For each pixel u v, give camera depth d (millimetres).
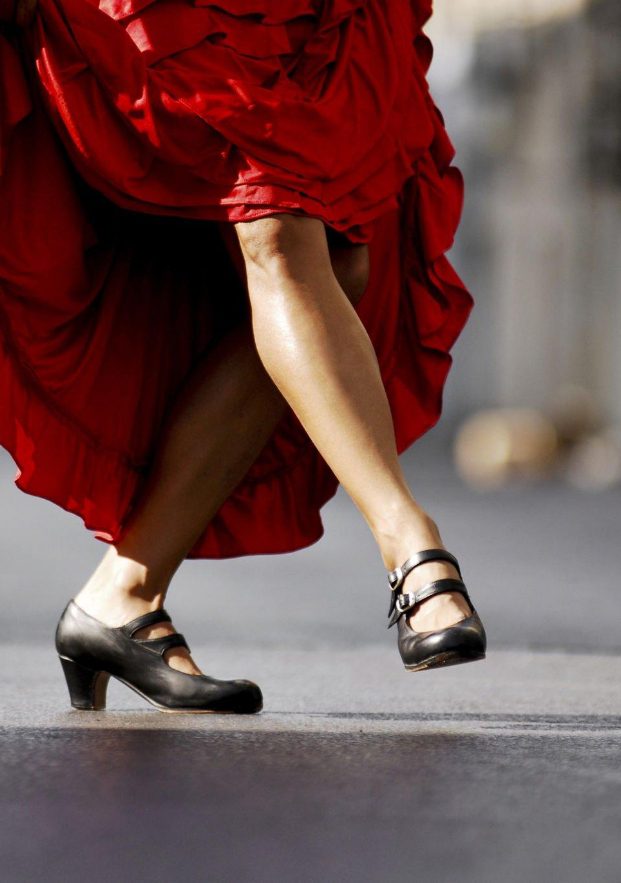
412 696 7598
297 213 5785
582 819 4062
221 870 3514
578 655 10359
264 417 6484
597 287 83625
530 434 60281
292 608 14586
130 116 5785
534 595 16359
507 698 7512
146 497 6551
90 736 5531
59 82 5840
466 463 60156
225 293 6793
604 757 5078
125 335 6590
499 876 3461
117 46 5797
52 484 6402
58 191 6168
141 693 6535
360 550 22531
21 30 5980
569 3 61688
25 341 6258
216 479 6516
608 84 54969
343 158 5891
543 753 5148
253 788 4457
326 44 5996
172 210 5918
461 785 4512
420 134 6359
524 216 82438
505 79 70438
